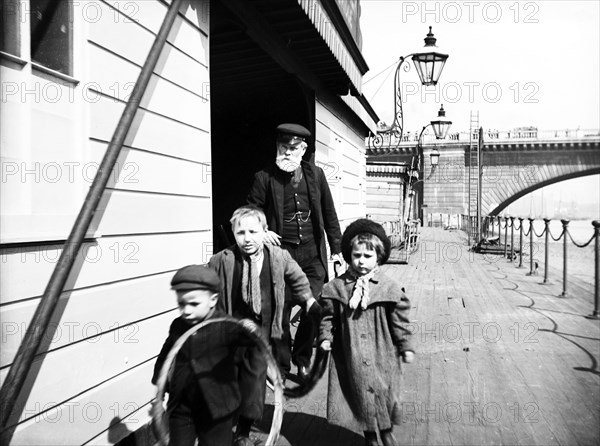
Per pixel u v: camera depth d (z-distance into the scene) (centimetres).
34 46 230
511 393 368
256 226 269
